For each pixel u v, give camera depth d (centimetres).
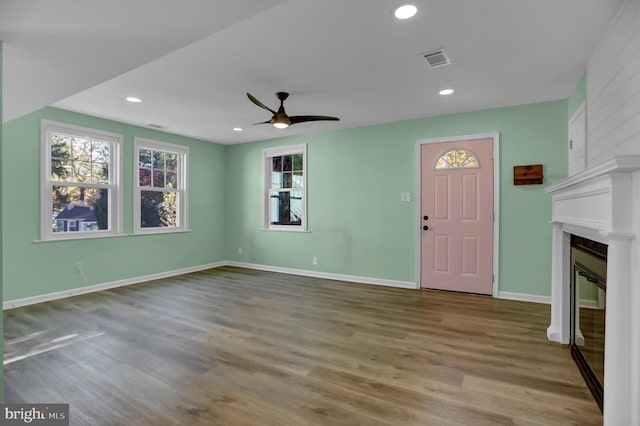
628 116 204
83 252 445
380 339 288
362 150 509
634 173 140
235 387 212
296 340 286
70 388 210
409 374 228
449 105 407
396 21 227
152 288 471
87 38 185
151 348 270
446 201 451
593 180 171
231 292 450
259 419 180
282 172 601
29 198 396
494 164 420
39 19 165
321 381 219
